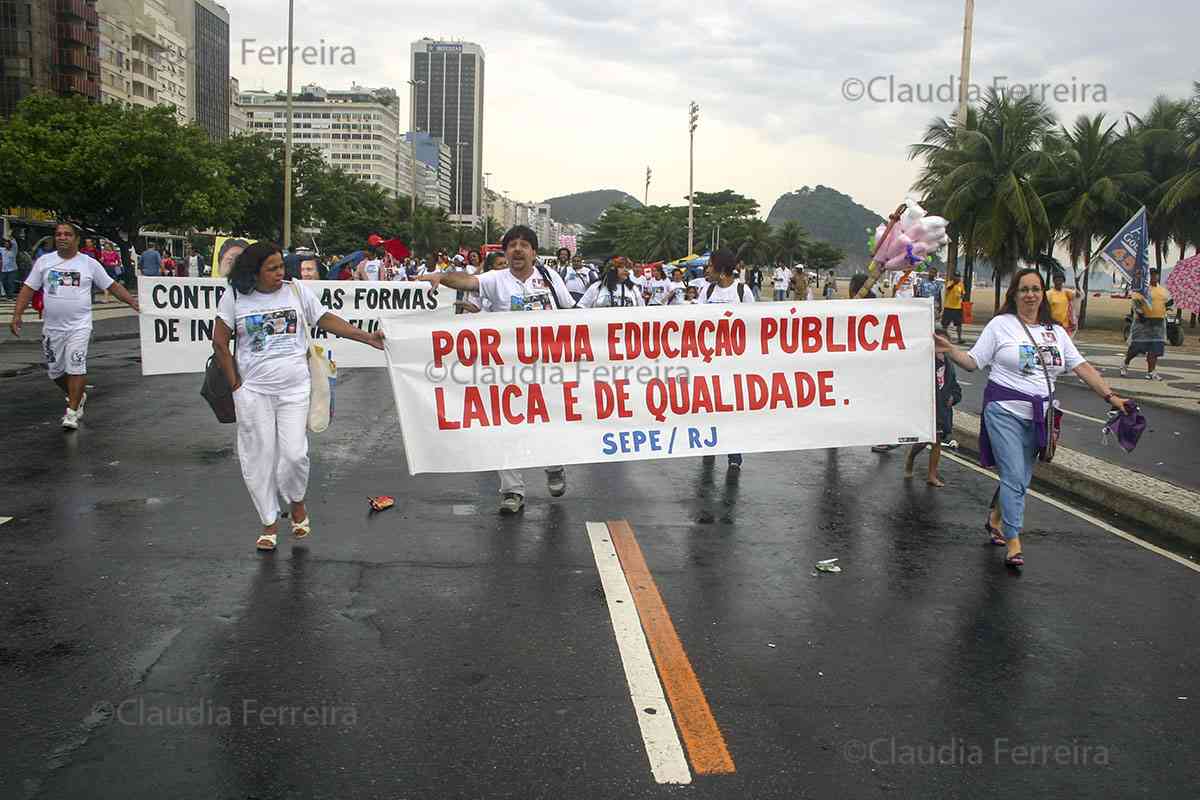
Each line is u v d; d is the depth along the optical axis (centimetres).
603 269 1510
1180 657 499
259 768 363
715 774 365
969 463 1013
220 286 1071
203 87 11806
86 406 1184
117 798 341
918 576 619
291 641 482
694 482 871
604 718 409
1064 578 626
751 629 516
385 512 733
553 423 719
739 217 13075
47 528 664
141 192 4569
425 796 346
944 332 753
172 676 440
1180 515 756
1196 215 4472
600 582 585
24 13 7738
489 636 495
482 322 702
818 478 908
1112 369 2167
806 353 744
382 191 9862
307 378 645
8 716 399
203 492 774
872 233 843
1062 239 4703
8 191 4412
